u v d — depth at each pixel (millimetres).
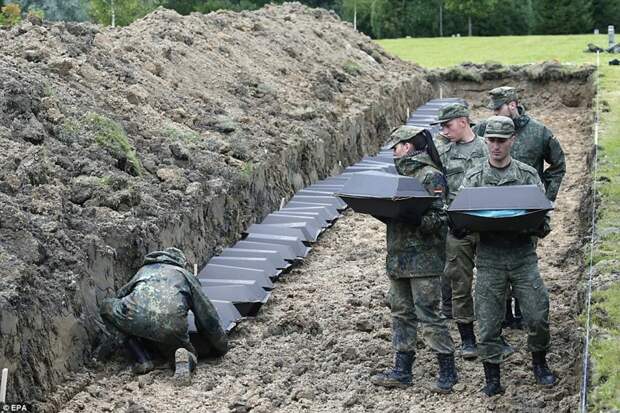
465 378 7148
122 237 7898
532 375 7051
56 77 10070
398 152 6898
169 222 8625
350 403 6688
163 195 9016
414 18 47625
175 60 13117
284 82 15320
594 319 6930
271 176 11633
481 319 6660
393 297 7008
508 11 47344
